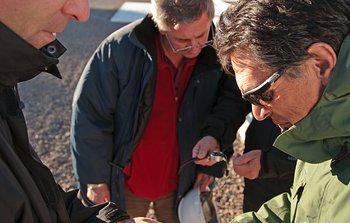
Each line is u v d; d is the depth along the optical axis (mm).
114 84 2164
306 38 1080
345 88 1104
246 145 2289
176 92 2268
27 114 4930
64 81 5605
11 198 1099
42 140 4500
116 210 1576
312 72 1129
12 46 1150
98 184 2307
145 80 2107
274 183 2191
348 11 1104
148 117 2209
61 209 1354
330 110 1143
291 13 1081
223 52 1193
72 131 2295
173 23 1991
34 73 1287
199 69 2227
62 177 3951
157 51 2162
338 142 1214
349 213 1144
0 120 1229
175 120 2318
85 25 7254
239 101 2365
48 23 1162
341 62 1101
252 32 1111
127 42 2121
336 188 1205
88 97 2215
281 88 1154
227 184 3752
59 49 1408
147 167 2381
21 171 1176
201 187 2434
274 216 1614
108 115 2230
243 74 1181
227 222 3363
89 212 1581
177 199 2430
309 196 1319
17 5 1105
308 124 1186
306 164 1420
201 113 2350
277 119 1282
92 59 2223
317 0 1092
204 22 2029
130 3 8234
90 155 2258
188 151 2355
